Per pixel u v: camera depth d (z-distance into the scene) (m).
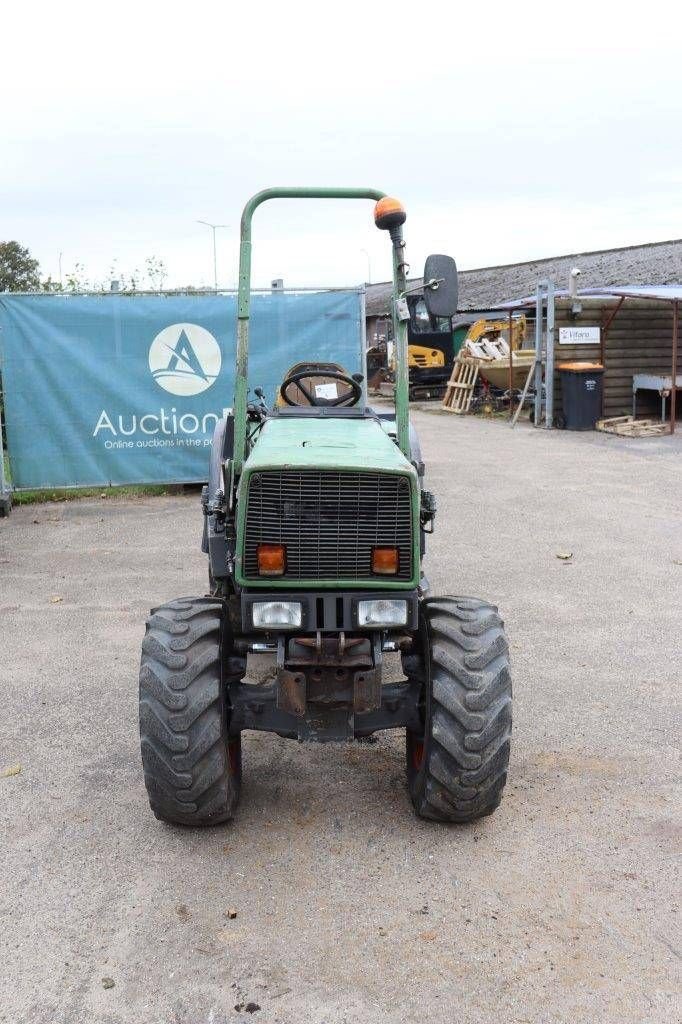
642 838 3.70
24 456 10.01
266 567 3.51
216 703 3.56
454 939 3.10
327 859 3.57
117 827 3.81
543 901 3.30
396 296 4.13
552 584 7.12
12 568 7.75
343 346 10.52
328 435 4.04
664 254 24.06
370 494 3.50
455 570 7.50
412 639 3.88
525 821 3.84
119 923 3.20
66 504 10.31
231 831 3.78
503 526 9.00
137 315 10.06
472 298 28.27
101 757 4.42
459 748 3.52
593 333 16.41
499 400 20.33
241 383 4.02
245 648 3.76
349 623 3.51
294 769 4.31
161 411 10.28
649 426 15.42
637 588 7.01
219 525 4.42
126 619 6.41
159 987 2.89
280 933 3.14
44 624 6.33
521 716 4.82
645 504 9.94
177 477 10.45
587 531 8.79
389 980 2.91
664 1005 2.80
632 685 5.21
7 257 30.73
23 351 9.87
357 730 3.77
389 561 3.51
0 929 3.16
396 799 4.03
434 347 23.41
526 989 2.87
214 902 3.31
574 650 5.75
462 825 3.81
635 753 4.41
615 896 3.33
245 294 4.03
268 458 3.57
